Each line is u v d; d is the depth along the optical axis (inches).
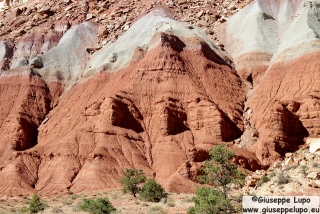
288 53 2972.4
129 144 2495.1
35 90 3321.9
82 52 3848.4
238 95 2979.8
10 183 2277.3
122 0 4532.5
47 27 4355.3
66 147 2468.0
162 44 3026.6
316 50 2844.5
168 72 2893.7
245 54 3280.0
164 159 2388.0
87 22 4215.1
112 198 1763.0
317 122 2440.9
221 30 3754.9
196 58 3097.9
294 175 991.6
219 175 1049.5
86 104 2952.8
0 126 3073.3
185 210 1294.3
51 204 1732.3
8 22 4847.4
